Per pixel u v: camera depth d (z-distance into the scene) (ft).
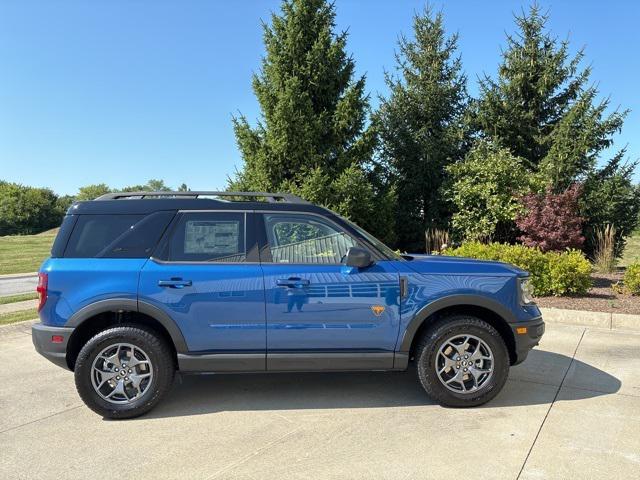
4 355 20.83
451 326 14.57
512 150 47.80
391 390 16.33
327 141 40.93
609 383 16.65
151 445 12.50
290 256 14.87
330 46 40.65
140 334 14.19
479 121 47.65
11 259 77.92
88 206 15.02
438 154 46.70
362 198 39.42
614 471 10.94
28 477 10.98
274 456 11.82
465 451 11.93
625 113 42.80
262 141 41.83
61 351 14.06
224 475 10.97
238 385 16.94
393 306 14.55
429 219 48.01
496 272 15.02
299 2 40.19
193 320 14.21
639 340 22.07
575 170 43.37
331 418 14.06
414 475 10.84
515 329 14.83
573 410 14.38
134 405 14.11
